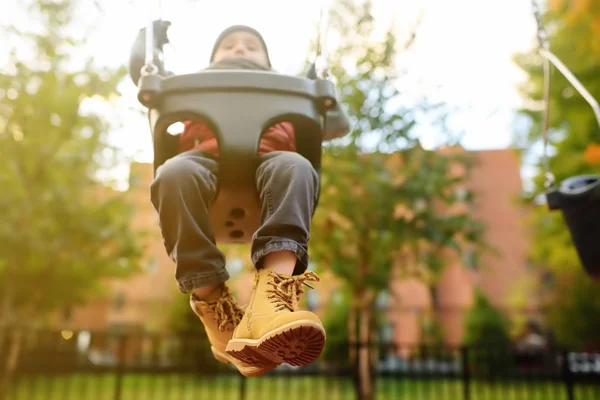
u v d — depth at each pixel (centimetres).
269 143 131
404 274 558
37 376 579
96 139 529
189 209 112
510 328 1382
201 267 111
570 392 530
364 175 488
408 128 504
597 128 714
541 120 758
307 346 98
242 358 108
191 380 841
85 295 695
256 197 125
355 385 511
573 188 220
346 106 504
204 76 118
